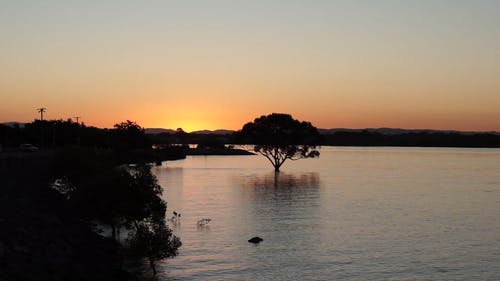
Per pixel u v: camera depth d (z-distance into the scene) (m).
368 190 108.50
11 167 84.94
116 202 44.12
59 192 79.50
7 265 31.05
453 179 141.75
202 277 40.28
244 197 93.94
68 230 48.72
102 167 72.19
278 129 158.75
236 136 163.00
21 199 59.47
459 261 46.72
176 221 66.88
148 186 45.06
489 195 100.69
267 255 47.88
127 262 43.44
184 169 172.25
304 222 66.75
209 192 101.81
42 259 35.28
